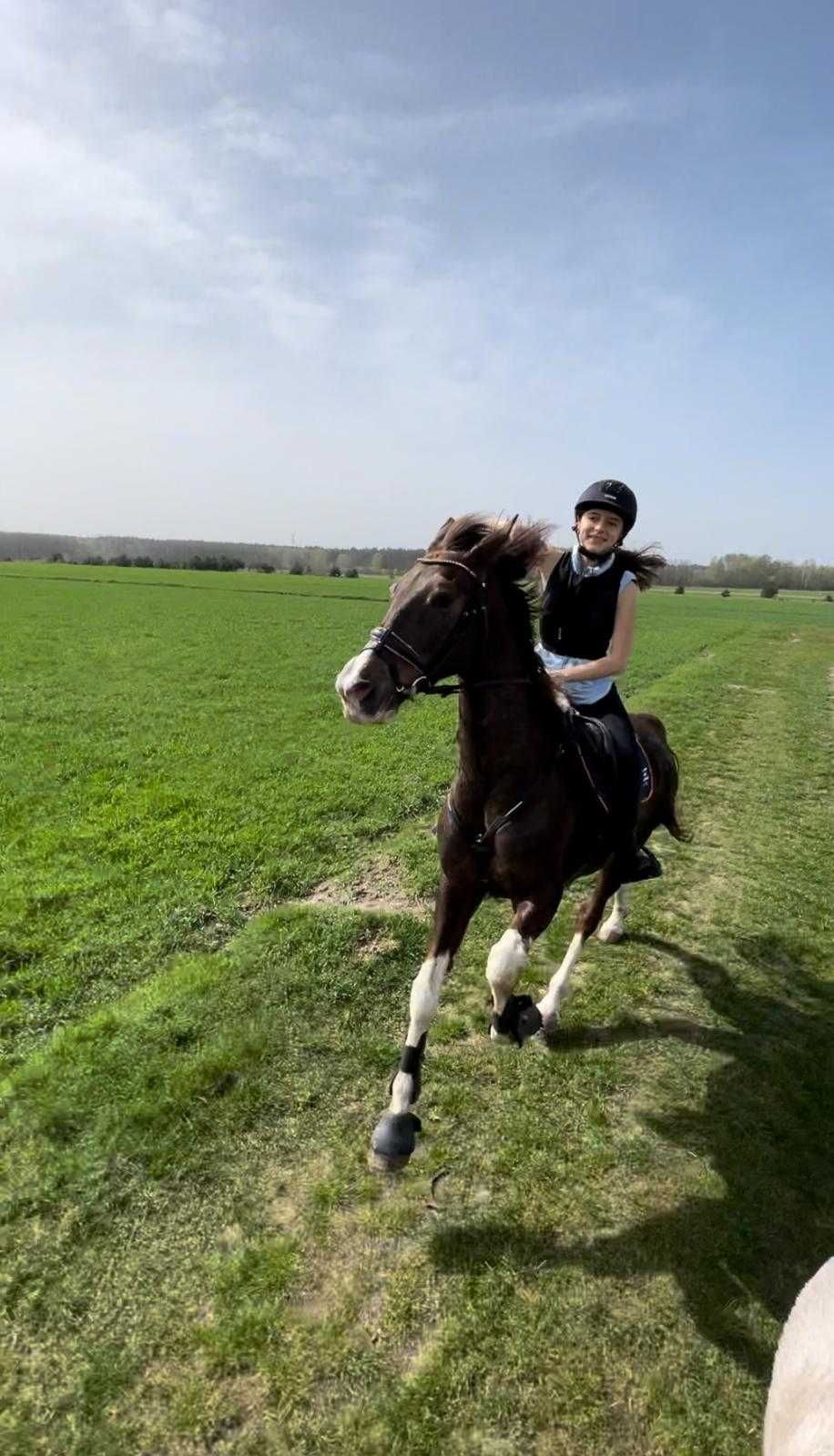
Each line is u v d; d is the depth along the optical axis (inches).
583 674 135.3
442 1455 86.2
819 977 196.5
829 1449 55.0
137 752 363.3
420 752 381.1
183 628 924.0
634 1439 89.4
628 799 144.7
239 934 196.1
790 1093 150.1
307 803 299.9
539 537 122.4
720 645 1039.0
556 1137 133.2
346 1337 97.7
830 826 317.7
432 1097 141.4
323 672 626.8
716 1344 99.9
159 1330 97.9
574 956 167.5
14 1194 115.7
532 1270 108.2
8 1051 149.6
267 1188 119.6
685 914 228.2
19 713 432.1
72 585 1587.1
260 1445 86.4
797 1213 121.4
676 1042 163.6
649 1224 117.0
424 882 229.5
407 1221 114.7
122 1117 130.3
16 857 237.6
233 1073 142.6
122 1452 85.0
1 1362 93.7
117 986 173.2
